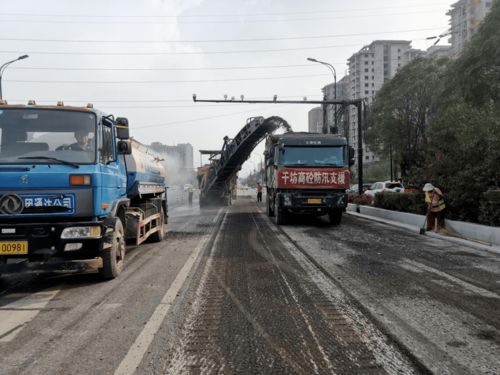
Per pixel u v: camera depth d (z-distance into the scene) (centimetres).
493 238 926
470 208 1128
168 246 955
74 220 555
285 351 365
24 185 533
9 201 530
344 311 472
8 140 570
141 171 856
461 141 1185
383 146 3372
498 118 1168
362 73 8594
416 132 2900
